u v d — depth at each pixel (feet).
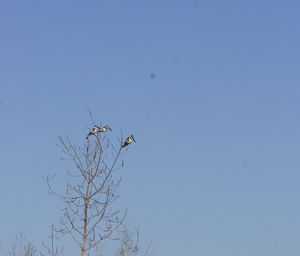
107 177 77.30
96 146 77.56
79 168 77.20
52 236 77.82
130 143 78.18
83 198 76.59
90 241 76.02
